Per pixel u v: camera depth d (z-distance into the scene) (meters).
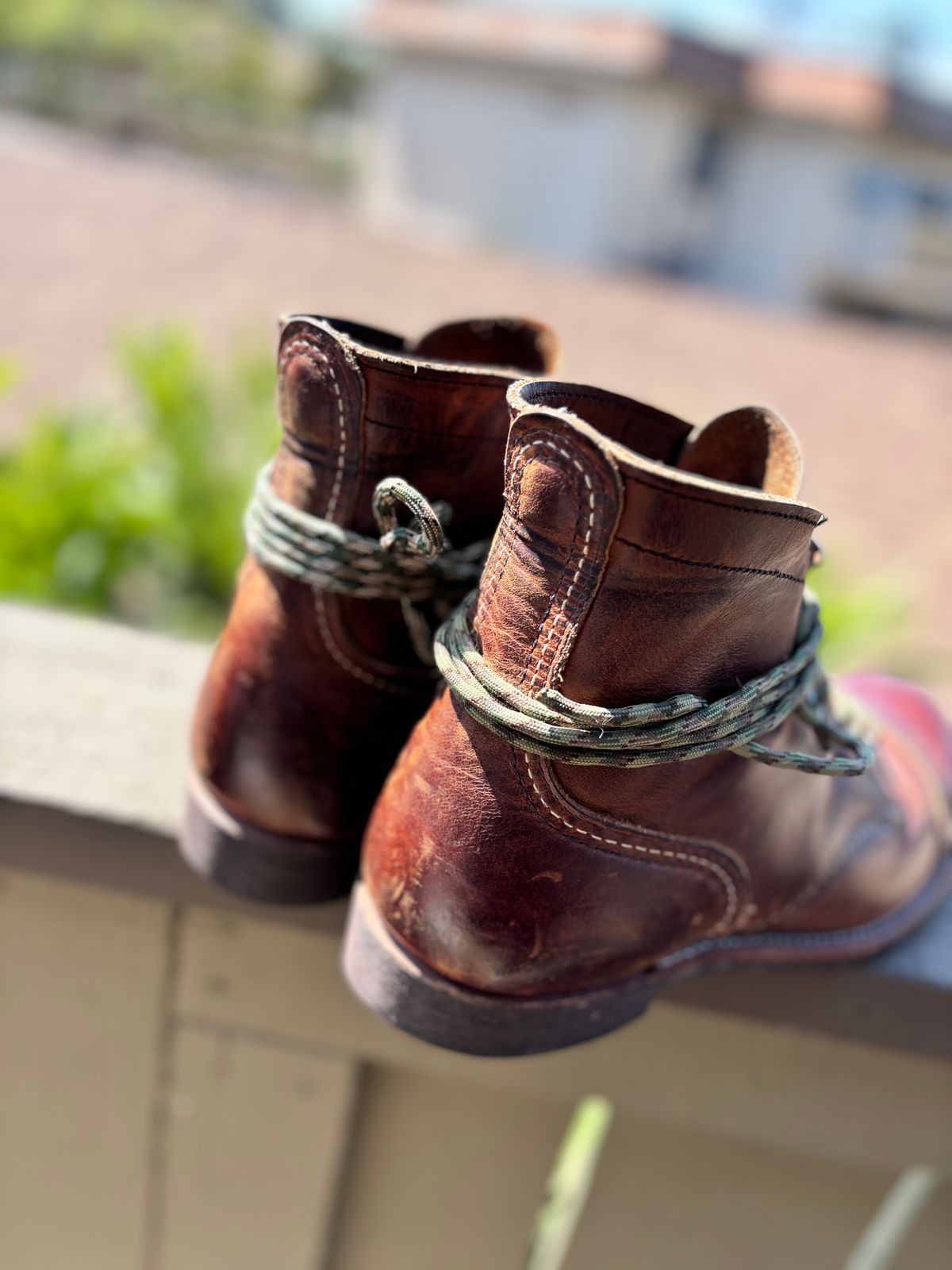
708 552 0.30
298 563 0.35
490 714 0.32
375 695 0.37
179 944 0.44
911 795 0.43
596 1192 0.50
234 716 0.38
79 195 3.41
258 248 3.39
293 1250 0.51
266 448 1.23
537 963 0.34
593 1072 0.45
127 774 0.43
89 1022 0.46
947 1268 0.50
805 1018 0.42
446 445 0.35
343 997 0.44
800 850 0.38
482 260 3.78
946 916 0.44
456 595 0.36
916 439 2.91
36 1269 0.54
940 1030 0.41
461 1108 0.48
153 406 1.25
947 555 2.22
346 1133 0.47
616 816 0.33
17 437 1.72
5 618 0.51
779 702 0.33
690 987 0.41
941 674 1.64
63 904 0.44
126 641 0.51
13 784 0.41
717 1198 0.49
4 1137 0.49
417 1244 0.52
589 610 0.31
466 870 0.33
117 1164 0.50
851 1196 0.48
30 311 2.49
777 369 3.31
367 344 0.38
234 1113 0.47
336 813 0.38
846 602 1.20
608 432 0.34
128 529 1.15
